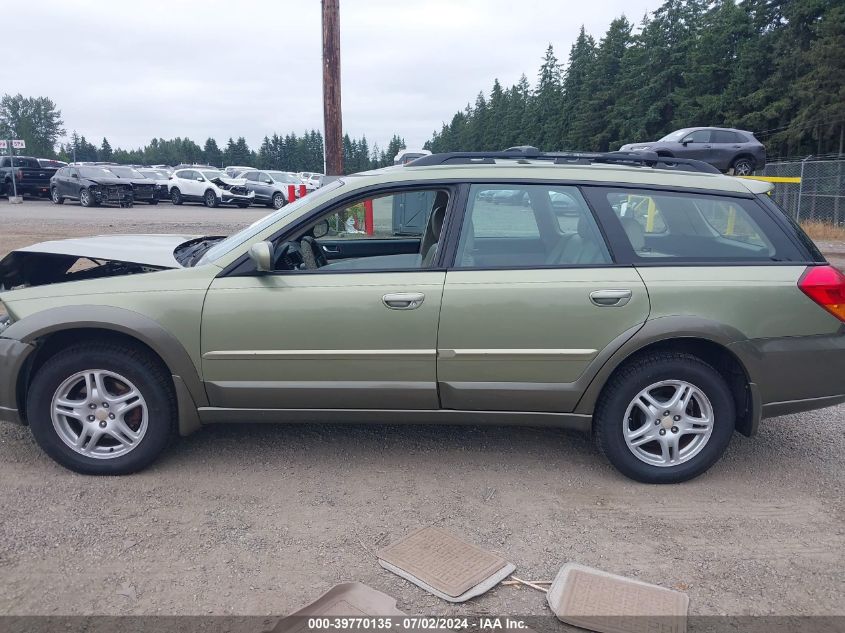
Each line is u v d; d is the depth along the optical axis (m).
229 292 3.71
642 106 49.28
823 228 20.23
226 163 136.88
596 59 57.09
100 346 3.74
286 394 3.78
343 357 3.72
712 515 3.57
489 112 87.69
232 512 3.49
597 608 2.77
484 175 3.89
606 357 3.70
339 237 4.86
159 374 3.78
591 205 3.85
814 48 33.78
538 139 71.88
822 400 3.85
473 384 3.76
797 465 4.20
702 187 3.94
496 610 2.77
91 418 3.80
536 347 3.70
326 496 3.69
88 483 3.77
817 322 3.76
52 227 17.83
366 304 3.68
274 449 4.27
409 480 3.90
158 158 138.75
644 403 3.83
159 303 3.69
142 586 2.86
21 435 4.38
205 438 4.42
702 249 3.85
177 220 21.59
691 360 3.76
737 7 41.09
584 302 3.67
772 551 3.24
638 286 3.69
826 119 34.09
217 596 2.81
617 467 3.90
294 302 3.69
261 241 3.80
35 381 3.73
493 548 3.22
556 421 3.86
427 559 3.09
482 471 4.03
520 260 3.80
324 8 11.87
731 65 40.97
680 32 48.41
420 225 4.88
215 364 3.74
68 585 2.86
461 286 3.70
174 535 3.26
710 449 3.85
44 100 133.00
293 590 2.86
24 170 29.69
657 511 3.60
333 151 12.46
